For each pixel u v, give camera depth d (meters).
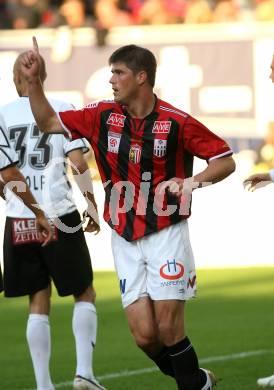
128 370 23.09
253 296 33.69
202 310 31.33
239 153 47.84
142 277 17.92
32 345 20.08
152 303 17.95
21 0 59.56
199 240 42.31
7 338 27.72
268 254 41.81
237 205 42.16
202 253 42.25
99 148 17.98
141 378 22.14
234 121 48.19
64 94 49.78
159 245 17.75
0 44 50.16
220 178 17.69
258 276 38.16
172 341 17.69
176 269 17.62
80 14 55.81
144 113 17.66
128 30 49.84
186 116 17.59
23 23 58.81
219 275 38.75
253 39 47.78
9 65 49.94
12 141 20.48
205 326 28.56
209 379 18.09
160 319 17.62
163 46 48.91
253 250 41.94
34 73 17.45
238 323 28.97
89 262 20.94
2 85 48.16
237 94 48.06
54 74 49.81
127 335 27.83
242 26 48.00
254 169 46.62
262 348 25.27
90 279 20.84
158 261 17.67
